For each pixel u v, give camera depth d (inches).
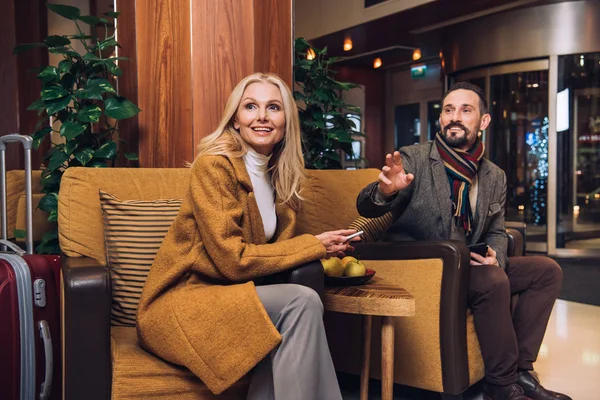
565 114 239.9
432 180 86.8
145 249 70.9
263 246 61.5
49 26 228.1
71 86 96.0
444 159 87.0
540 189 251.0
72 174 75.6
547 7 234.5
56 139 211.9
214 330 56.5
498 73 251.8
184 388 57.9
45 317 67.4
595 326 133.4
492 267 82.7
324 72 124.3
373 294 66.9
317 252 62.7
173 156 102.5
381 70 373.1
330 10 282.7
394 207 87.1
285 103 69.8
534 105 247.4
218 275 61.7
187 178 83.0
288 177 72.3
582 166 244.4
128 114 91.8
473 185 89.5
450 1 231.1
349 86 125.0
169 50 101.1
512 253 105.0
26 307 64.9
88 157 94.0
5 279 63.5
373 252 84.0
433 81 345.7
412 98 360.5
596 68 234.5
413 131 362.9
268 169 72.3
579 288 179.0
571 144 242.8
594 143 242.8
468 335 80.3
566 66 237.5
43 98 91.4
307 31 298.5
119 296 69.9
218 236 59.6
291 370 55.3
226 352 55.7
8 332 63.3
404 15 251.0
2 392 63.3
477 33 254.5
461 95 87.7
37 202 108.3
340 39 293.4
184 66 102.3
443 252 77.6
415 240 88.3
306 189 92.8
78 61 96.5
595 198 244.7
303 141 119.5
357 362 86.7
